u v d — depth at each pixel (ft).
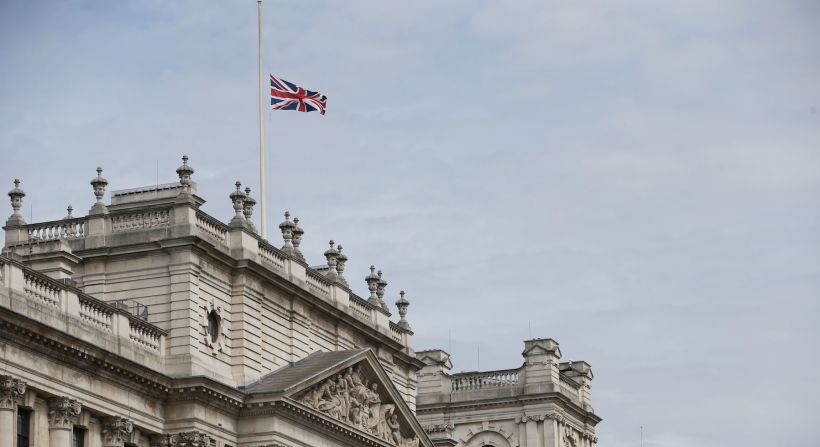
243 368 388.57
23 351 322.96
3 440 315.78
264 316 402.11
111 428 347.77
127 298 377.09
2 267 322.14
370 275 471.62
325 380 404.36
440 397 577.43
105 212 382.22
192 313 373.20
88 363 340.18
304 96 440.86
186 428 365.61
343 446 410.52
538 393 566.36
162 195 396.37
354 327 444.14
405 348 479.41
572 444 581.12
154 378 359.25
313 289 427.74
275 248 411.54
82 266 380.99
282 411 383.86
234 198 401.70
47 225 385.50
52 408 331.36
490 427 571.69
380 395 432.66
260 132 440.86
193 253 375.86
